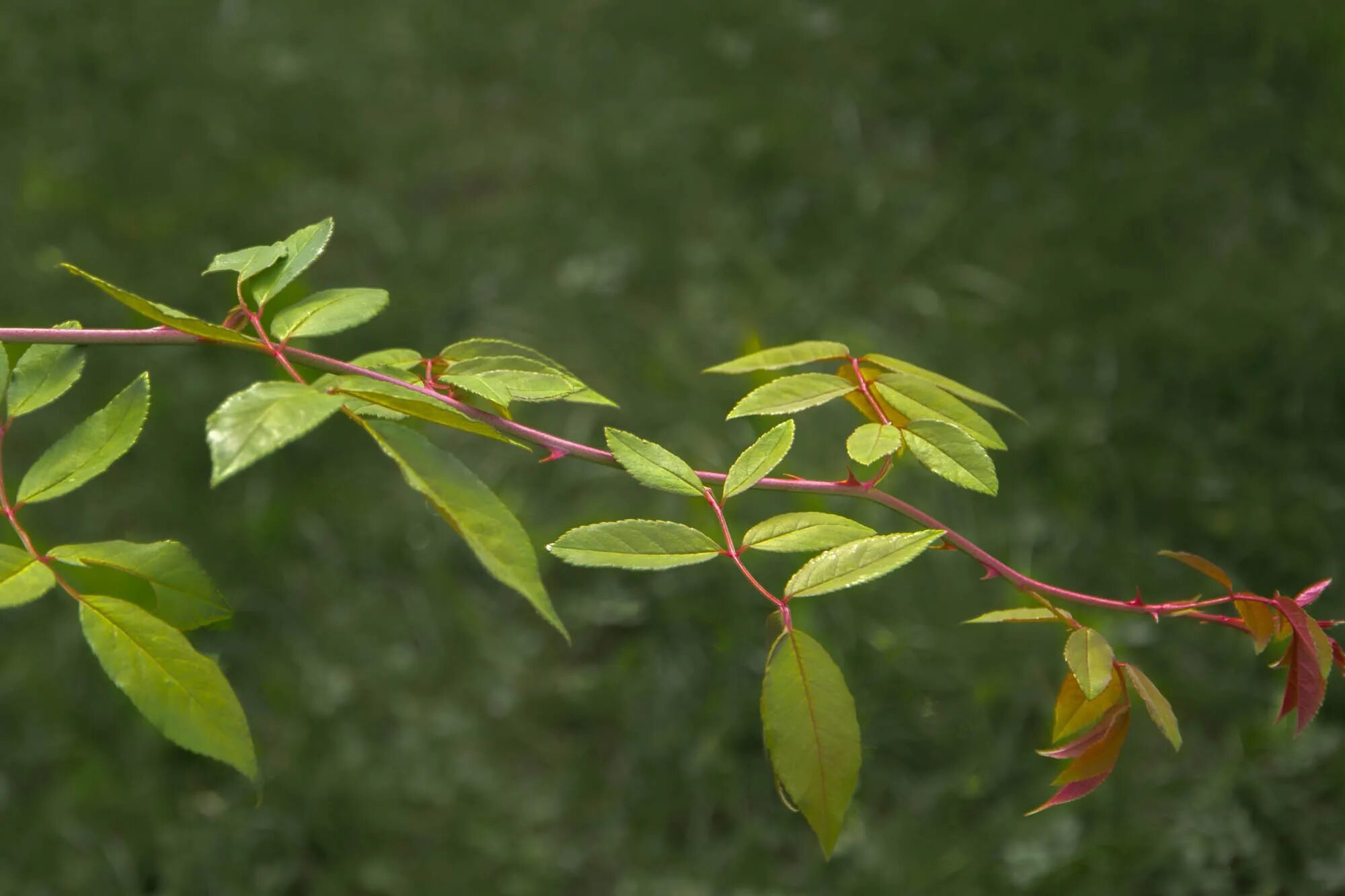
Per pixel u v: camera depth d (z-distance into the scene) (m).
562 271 3.92
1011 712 2.80
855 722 0.62
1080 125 4.20
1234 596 0.79
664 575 3.07
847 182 4.14
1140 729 2.75
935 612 2.94
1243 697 2.78
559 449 0.73
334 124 4.38
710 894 2.61
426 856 2.68
